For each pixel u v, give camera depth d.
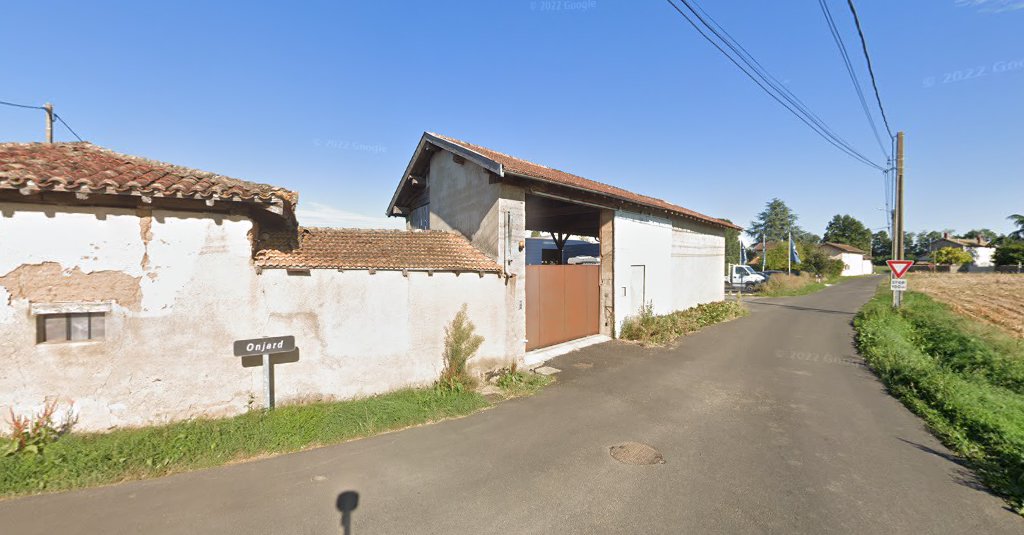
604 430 4.69
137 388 4.30
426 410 5.07
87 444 3.92
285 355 4.97
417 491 3.39
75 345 4.08
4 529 2.83
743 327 11.73
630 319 10.23
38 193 3.85
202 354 4.57
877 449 4.23
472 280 6.29
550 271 8.78
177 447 3.93
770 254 36.59
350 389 5.31
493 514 3.09
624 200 9.53
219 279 4.62
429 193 9.67
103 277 4.15
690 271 13.89
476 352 6.35
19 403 3.92
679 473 3.72
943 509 3.18
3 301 3.85
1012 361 6.95
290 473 3.66
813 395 5.96
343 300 5.26
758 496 3.35
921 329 10.14
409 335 5.70
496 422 4.91
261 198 4.61
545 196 7.74
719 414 5.21
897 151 13.63
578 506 3.20
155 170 4.62
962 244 56.56
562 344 8.97
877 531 2.91
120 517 2.99
